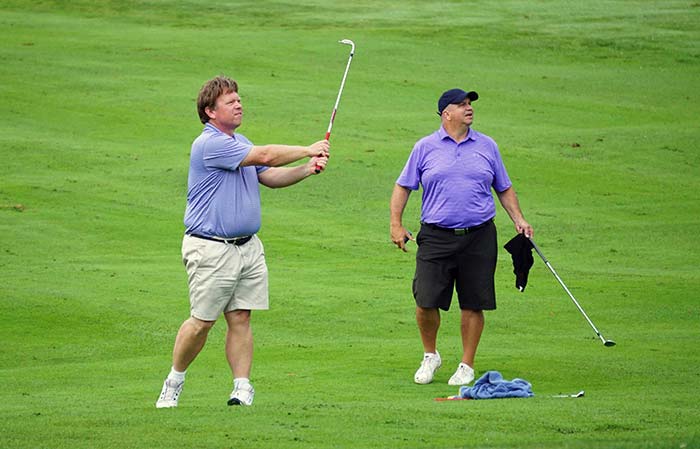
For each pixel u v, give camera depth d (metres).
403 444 25.39
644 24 154.00
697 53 139.25
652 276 62.06
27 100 106.06
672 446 24.09
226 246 29.80
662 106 114.88
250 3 160.88
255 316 52.25
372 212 78.94
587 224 76.62
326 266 64.62
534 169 90.69
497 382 33.53
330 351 44.78
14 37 132.50
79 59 122.56
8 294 55.62
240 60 125.44
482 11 160.50
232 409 29.61
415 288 37.41
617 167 92.31
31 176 84.44
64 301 54.56
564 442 24.91
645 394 33.31
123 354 45.97
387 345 46.03
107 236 71.00
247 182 30.17
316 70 122.81
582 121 107.75
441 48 137.38
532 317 51.59
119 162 89.19
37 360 44.72
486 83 121.62
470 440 25.84
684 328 49.09
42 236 70.19
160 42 133.12
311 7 159.88
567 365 39.59
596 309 53.34
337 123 102.19
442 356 42.78
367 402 31.98
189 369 41.94
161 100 107.88
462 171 36.75
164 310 53.69
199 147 29.77
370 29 146.25
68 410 31.22
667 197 84.62
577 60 135.50
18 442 25.59
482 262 36.78
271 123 100.88
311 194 82.81
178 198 80.62
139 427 27.19
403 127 101.69
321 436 26.25
